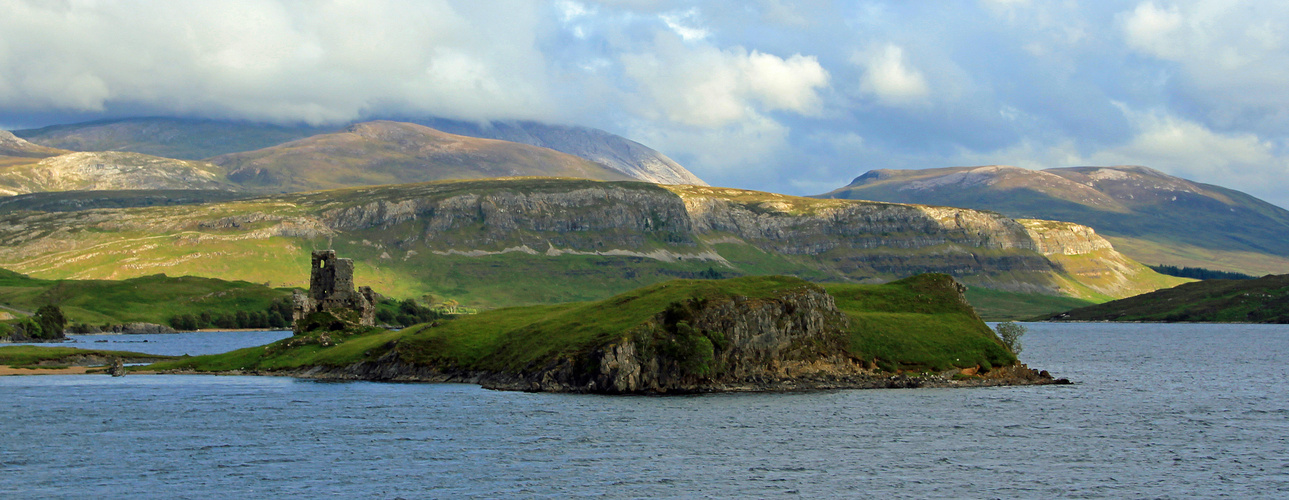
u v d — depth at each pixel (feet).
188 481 252.42
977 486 254.06
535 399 399.24
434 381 464.24
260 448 294.46
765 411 371.97
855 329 490.08
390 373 478.18
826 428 334.85
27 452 286.05
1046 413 375.25
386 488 247.09
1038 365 646.33
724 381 441.68
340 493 242.17
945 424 345.31
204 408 373.40
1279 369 612.70
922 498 242.17
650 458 284.00
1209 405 411.13
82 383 471.21
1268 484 257.14
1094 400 419.54
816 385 448.65
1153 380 529.45
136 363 591.37
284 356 533.55
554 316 502.38
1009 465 278.26
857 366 466.70
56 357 579.48
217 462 274.57
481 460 279.49
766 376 449.48
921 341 493.77
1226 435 329.93
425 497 239.50
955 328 514.27
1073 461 284.20
